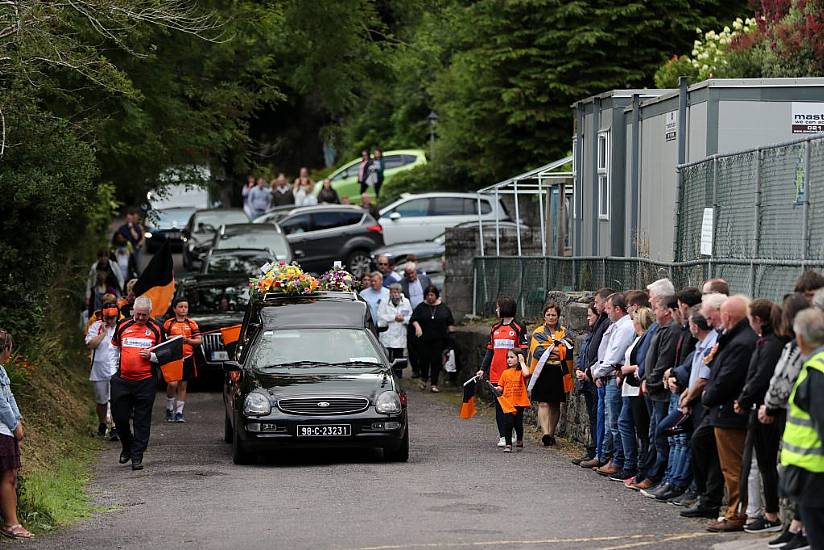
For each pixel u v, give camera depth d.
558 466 25.58
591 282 33.81
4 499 19.09
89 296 44.38
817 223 19.58
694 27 59.00
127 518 20.53
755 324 16.78
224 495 22.47
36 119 28.84
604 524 18.69
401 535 17.98
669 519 19.06
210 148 43.91
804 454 13.57
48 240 29.86
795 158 20.84
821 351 13.55
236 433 26.23
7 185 27.84
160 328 27.23
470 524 18.80
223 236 53.75
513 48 61.62
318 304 29.72
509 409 28.02
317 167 95.88
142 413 26.67
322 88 44.00
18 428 19.33
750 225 23.20
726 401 17.86
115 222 69.00
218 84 44.81
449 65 76.81
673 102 33.56
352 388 26.12
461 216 65.38
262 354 27.92
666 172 34.22
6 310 30.30
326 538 17.94
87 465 27.28
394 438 25.92
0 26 26.98
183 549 17.59
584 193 43.09
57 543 18.55
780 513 17.33
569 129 62.22
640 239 36.66
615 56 61.03
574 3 60.00
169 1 32.03
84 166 29.72
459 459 26.86
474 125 64.81
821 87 30.78
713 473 18.95
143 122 36.00
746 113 30.77
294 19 41.31
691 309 19.44
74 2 28.59
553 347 28.22
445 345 41.44
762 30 39.75
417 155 78.88
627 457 23.03
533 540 17.41
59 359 37.34
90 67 30.27
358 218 63.00
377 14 45.97
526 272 41.19
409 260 43.91
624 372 22.19
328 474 24.75
